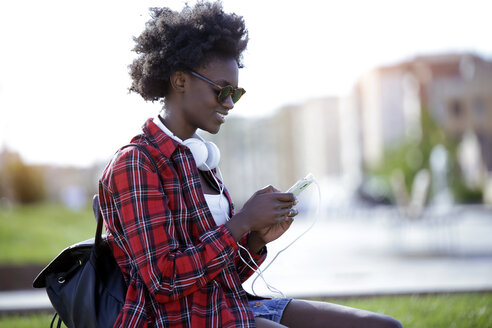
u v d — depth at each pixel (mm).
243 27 2182
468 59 53250
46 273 2061
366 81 59062
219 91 2088
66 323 2010
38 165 30391
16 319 4844
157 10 2199
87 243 2051
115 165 1931
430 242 12922
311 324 2051
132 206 1881
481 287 5613
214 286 1948
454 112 51375
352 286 6297
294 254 11133
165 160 1982
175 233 1935
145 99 2219
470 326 4090
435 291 5539
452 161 32062
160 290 1844
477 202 31172
